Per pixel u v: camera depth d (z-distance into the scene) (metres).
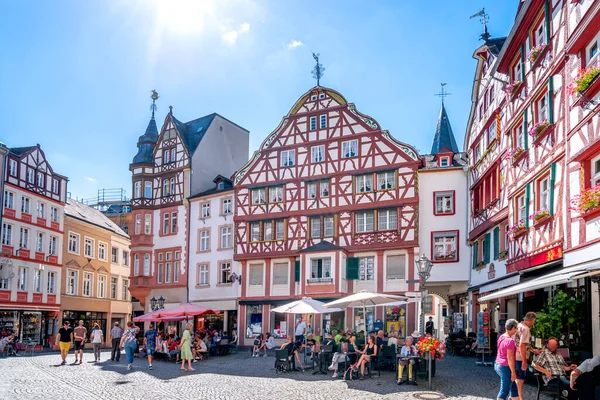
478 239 28.00
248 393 13.99
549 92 16.80
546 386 12.21
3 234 35.00
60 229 41.00
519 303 20.19
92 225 45.12
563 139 15.80
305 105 35.44
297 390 14.43
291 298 33.56
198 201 38.66
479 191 28.08
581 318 13.89
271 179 35.75
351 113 33.84
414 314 30.64
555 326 13.80
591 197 13.11
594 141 13.38
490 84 25.86
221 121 42.97
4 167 35.22
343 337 21.72
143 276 39.69
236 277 35.81
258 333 34.72
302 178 34.62
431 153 41.56
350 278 32.22
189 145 41.00
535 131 17.62
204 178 40.44
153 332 20.80
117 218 57.84
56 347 38.81
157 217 40.38
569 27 15.53
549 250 16.33
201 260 37.81
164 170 40.53
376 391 14.07
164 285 39.22
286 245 34.38
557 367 10.78
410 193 31.39
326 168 34.06
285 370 19.17
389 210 32.03
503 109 23.27
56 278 40.22
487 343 20.80
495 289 22.52
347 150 33.66
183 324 38.25
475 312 28.50
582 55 14.72
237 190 36.72
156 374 18.41
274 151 36.00
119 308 48.84
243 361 24.11
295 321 33.47
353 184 33.09
